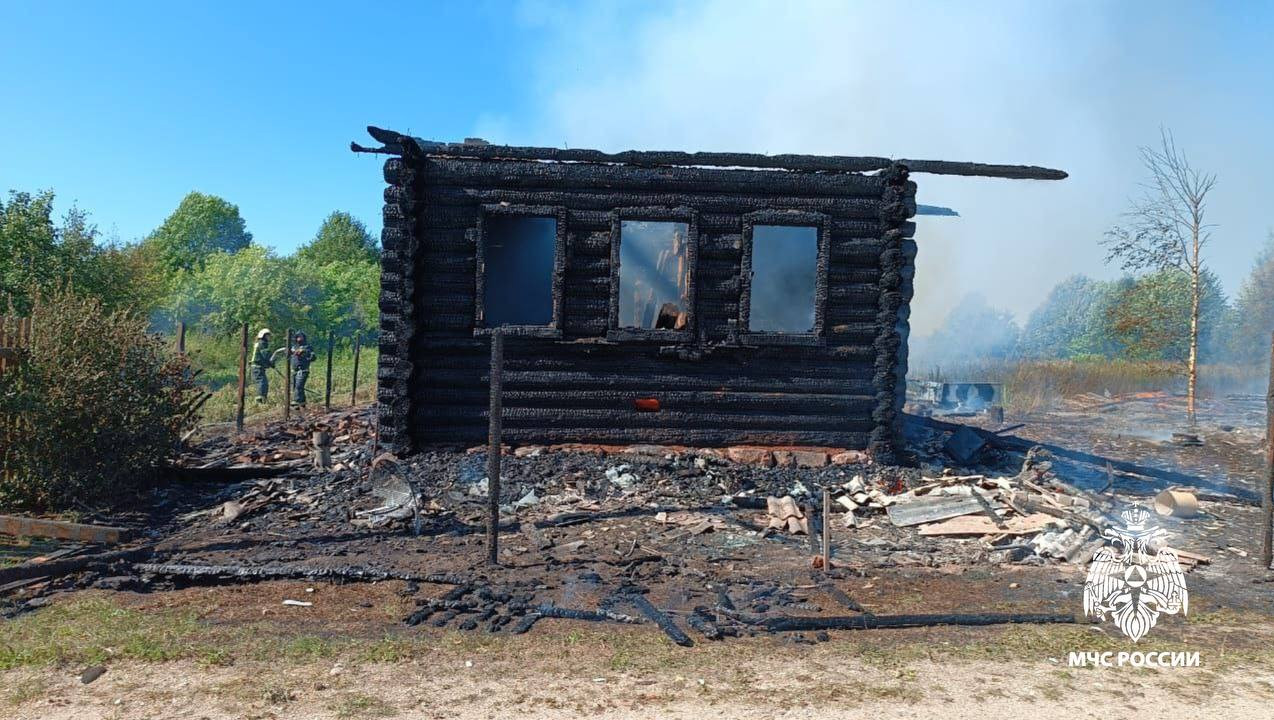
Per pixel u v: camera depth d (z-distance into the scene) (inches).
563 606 237.1
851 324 442.9
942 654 203.2
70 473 341.7
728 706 169.5
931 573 285.0
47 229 844.6
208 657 190.7
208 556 289.4
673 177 431.2
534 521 341.4
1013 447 500.4
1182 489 418.9
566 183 429.4
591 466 409.4
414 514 339.6
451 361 429.1
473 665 190.5
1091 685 184.2
